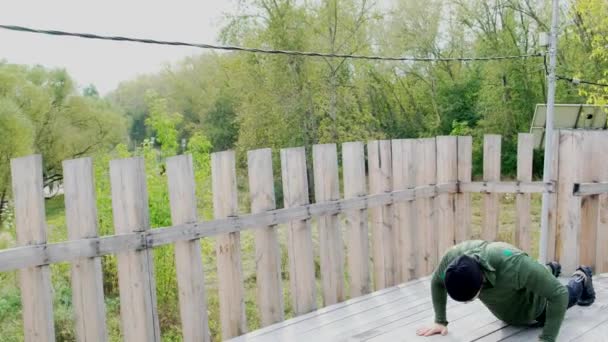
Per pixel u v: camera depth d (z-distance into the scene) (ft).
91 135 92.07
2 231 34.58
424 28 80.89
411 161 14.26
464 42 81.87
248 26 69.10
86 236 8.79
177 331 23.07
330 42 69.46
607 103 27.89
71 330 21.76
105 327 9.04
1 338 21.21
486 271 7.95
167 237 9.66
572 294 10.06
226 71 76.23
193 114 122.62
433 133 86.38
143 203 9.35
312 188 66.08
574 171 13.24
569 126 24.64
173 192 9.87
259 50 13.89
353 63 73.10
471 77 81.35
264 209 11.26
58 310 22.75
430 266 15.03
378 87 83.71
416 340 9.38
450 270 7.48
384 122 90.27
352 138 69.56
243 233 39.50
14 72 79.46
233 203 10.66
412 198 14.25
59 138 87.81
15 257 7.93
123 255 9.32
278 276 11.56
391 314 11.27
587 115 24.63
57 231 30.45
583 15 36.37
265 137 69.72
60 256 8.43
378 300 12.48
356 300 12.50
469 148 15.46
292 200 11.80
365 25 72.18
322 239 12.42
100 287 8.95
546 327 8.12
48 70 88.89
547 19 67.97
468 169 15.49
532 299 8.84
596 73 54.24
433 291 9.20
